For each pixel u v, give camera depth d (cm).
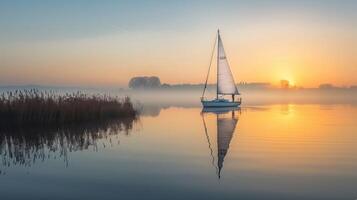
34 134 2569
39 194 1207
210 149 2073
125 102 4247
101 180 1379
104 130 2898
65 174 1469
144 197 1172
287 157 1808
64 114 3061
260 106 7844
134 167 1595
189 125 3491
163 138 2536
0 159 1762
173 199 1154
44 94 3106
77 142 2289
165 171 1521
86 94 3656
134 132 2852
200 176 1437
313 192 1222
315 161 1708
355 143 2264
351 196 1180
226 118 4381
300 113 5284
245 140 2439
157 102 10488
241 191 1237
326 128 3156
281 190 1245
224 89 6894
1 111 2728
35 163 1672
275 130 3031
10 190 1251
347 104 8744
